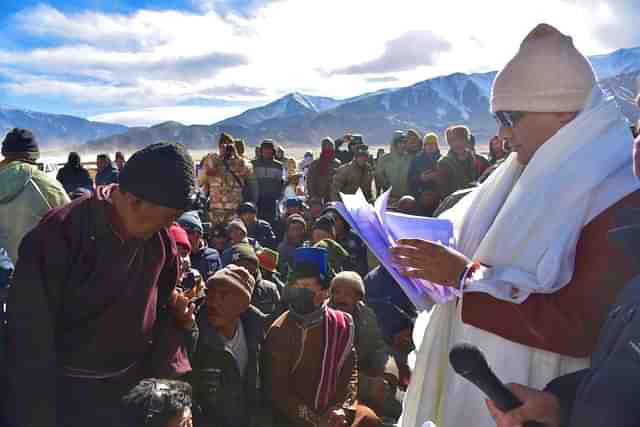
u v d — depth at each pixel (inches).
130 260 80.3
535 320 66.9
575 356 66.1
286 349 131.7
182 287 105.8
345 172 369.4
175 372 92.3
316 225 260.4
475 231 77.8
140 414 83.3
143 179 75.2
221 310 122.0
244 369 127.3
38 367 76.0
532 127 71.3
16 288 76.1
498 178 78.7
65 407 80.8
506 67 72.8
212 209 338.3
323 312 135.3
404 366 167.6
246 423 125.2
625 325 45.8
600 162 65.7
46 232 76.9
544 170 68.9
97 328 80.0
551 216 67.6
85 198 80.4
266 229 315.9
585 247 65.5
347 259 257.9
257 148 405.1
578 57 69.4
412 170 357.7
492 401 52.0
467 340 74.9
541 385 69.2
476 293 70.8
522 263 69.1
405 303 178.7
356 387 139.6
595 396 44.7
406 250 71.1
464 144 310.3
